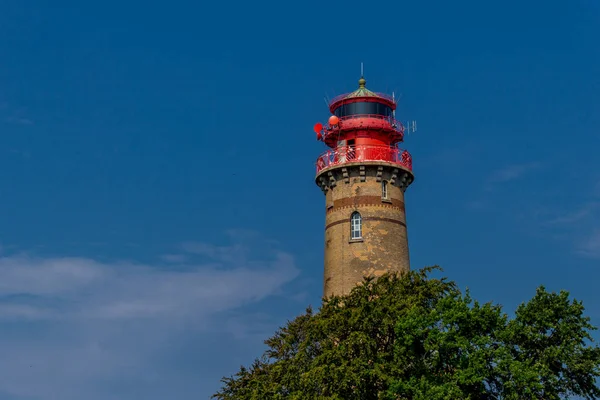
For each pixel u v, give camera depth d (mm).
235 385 52062
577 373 45500
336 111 62875
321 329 48188
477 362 43656
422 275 50656
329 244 60188
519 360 45312
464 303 46062
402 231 60219
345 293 57844
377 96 61906
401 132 62250
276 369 48469
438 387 42906
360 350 46688
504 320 46219
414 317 45625
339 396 45625
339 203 60281
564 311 46094
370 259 58188
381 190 60094
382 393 45062
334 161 61031
